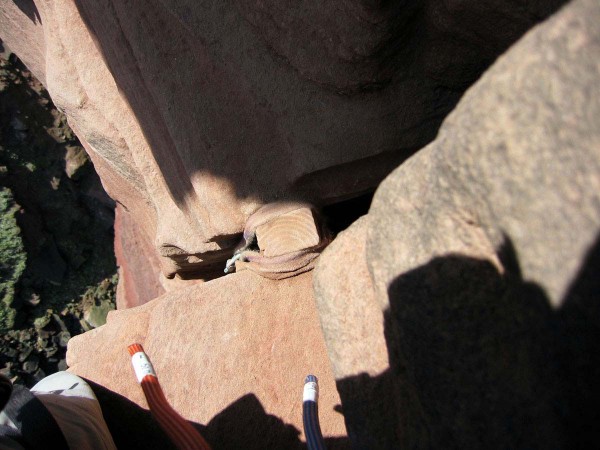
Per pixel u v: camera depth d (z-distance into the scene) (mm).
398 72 1515
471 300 706
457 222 706
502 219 611
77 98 2576
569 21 560
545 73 561
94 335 1897
